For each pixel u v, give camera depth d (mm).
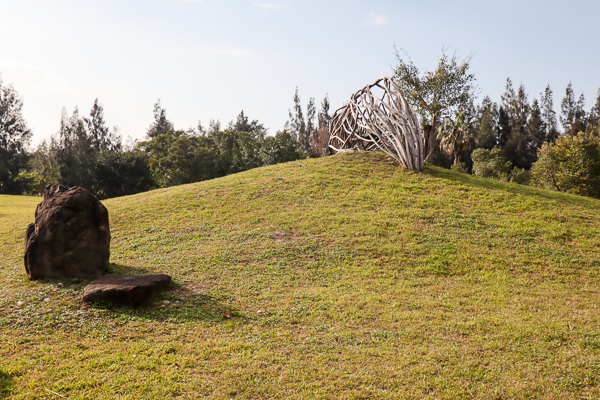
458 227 12406
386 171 19016
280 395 4605
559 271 9516
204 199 15805
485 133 68250
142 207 15117
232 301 7504
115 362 5195
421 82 32875
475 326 6430
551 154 31078
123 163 49156
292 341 5980
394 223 12570
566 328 6242
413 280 8883
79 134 54406
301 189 16406
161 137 54000
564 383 4773
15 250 11094
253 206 14695
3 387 4574
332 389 4723
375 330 6340
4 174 53000
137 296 6938
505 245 11086
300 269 9469
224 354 5512
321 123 76875
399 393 4633
